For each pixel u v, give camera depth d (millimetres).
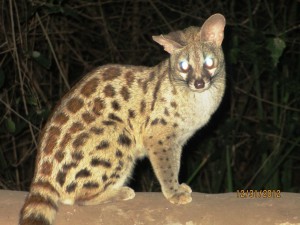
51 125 1484
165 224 1456
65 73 2188
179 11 2107
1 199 1508
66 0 2137
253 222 1438
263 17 2162
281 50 1788
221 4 2135
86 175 1474
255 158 2221
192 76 1505
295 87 2012
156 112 1518
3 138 2191
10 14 1973
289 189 2139
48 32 2119
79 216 1466
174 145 1534
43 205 1440
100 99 1499
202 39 1517
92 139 1476
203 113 1541
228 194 1529
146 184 2143
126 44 2248
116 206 1483
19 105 2115
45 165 1460
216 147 2119
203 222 1450
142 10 2225
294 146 2047
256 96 2107
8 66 2102
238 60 2025
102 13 2152
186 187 1554
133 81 1523
